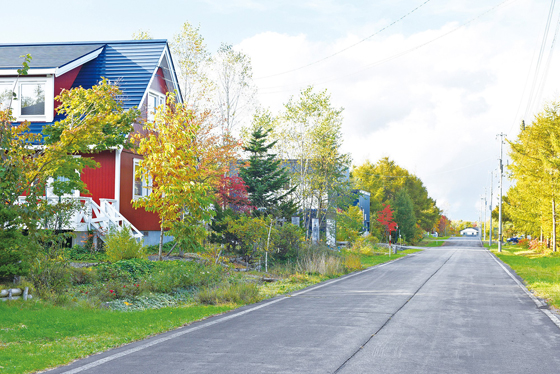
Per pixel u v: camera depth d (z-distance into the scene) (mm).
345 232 46438
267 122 38156
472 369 6297
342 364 6488
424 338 8211
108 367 6320
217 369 6211
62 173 12805
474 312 11109
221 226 23984
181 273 14664
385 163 98812
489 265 28547
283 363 6520
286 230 23984
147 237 23719
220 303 12602
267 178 32125
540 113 43562
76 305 11055
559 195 40656
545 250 44594
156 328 8922
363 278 20281
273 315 10648
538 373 6145
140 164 16922
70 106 13898
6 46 26219
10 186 11578
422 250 53594
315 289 16141
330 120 37844
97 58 25344
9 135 11773
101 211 20328
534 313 11008
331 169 39125
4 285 11102
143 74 24062
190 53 33625
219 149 27047
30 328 8531
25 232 14945
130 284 13484
